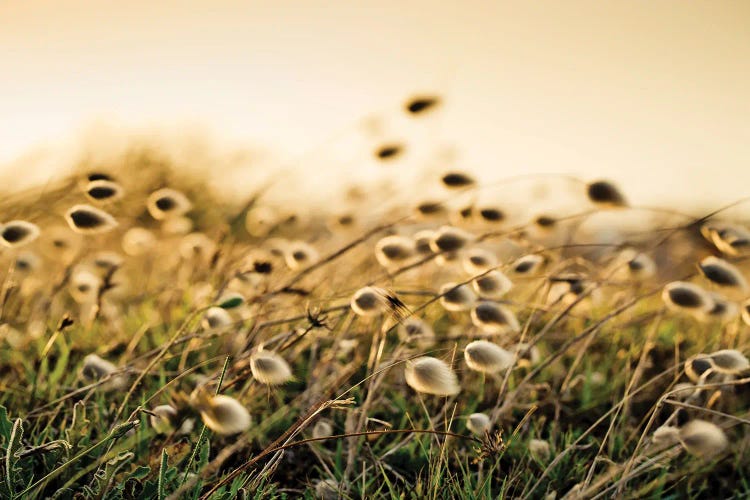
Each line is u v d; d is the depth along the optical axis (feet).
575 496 3.37
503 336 3.91
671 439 3.40
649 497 3.49
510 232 3.81
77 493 3.26
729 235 3.57
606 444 3.76
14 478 3.23
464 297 3.59
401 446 3.65
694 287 3.56
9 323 4.01
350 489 3.51
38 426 3.54
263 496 3.43
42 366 3.68
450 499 3.43
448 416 3.77
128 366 3.65
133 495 3.29
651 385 4.04
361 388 3.84
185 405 3.14
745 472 3.68
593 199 3.61
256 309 3.99
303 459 3.65
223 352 4.00
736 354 3.45
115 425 3.42
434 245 3.69
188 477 3.33
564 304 4.00
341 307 3.63
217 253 4.10
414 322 3.84
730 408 3.88
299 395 3.76
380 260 3.72
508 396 3.63
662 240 3.77
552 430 3.73
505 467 3.67
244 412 3.12
